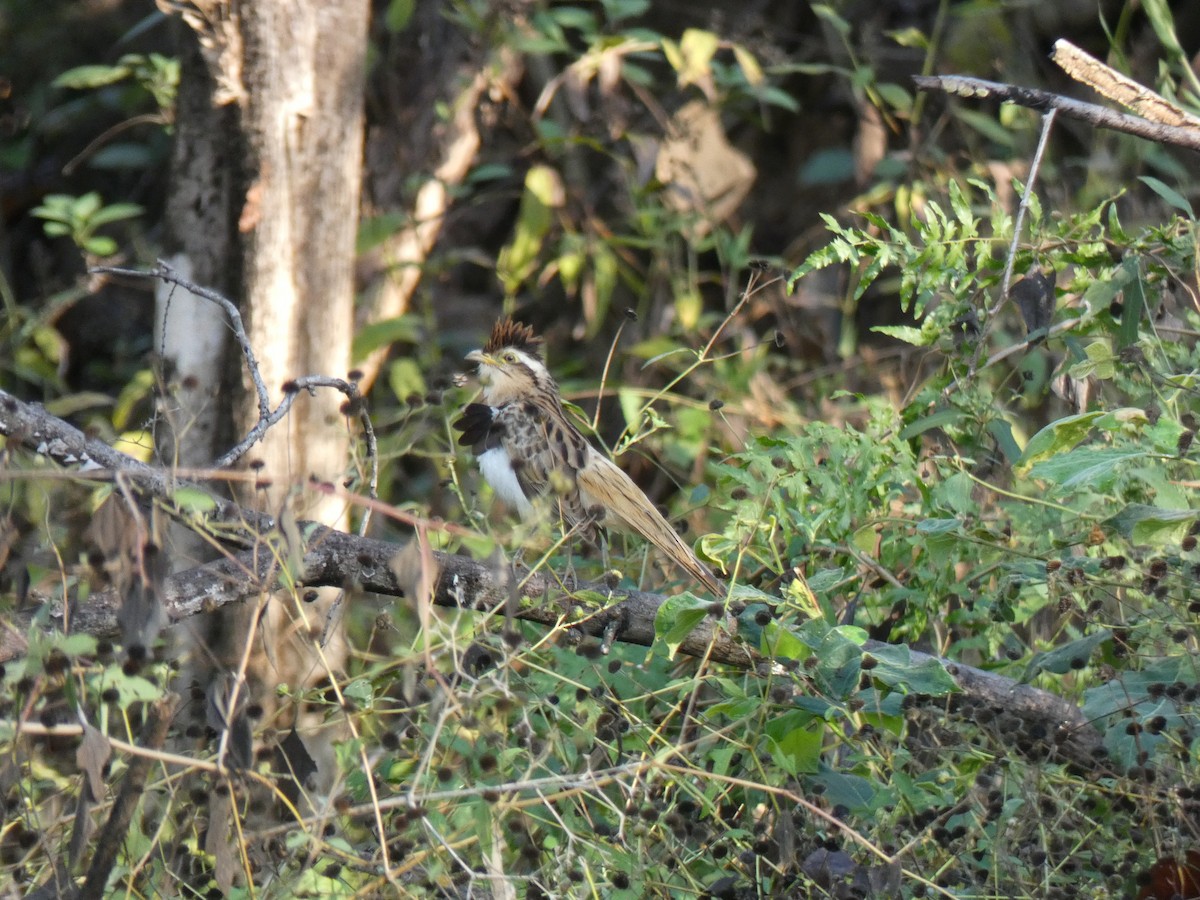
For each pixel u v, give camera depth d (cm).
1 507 795
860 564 1024
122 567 704
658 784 878
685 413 1519
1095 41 1953
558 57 2066
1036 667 918
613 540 1327
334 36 1216
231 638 1060
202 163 1191
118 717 850
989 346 1400
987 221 1630
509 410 1224
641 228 1797
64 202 1631
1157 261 1091
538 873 805
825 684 833
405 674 739
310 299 1215
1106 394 1210
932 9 2055
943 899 832
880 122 1909
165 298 1195
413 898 743
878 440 1044
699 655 931
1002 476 1112
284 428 1186
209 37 1178
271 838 795
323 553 893
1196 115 1280
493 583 898
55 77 2138
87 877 748
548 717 912
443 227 1873
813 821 866
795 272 1076
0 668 722
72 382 1967
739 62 1914
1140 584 949
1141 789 831
